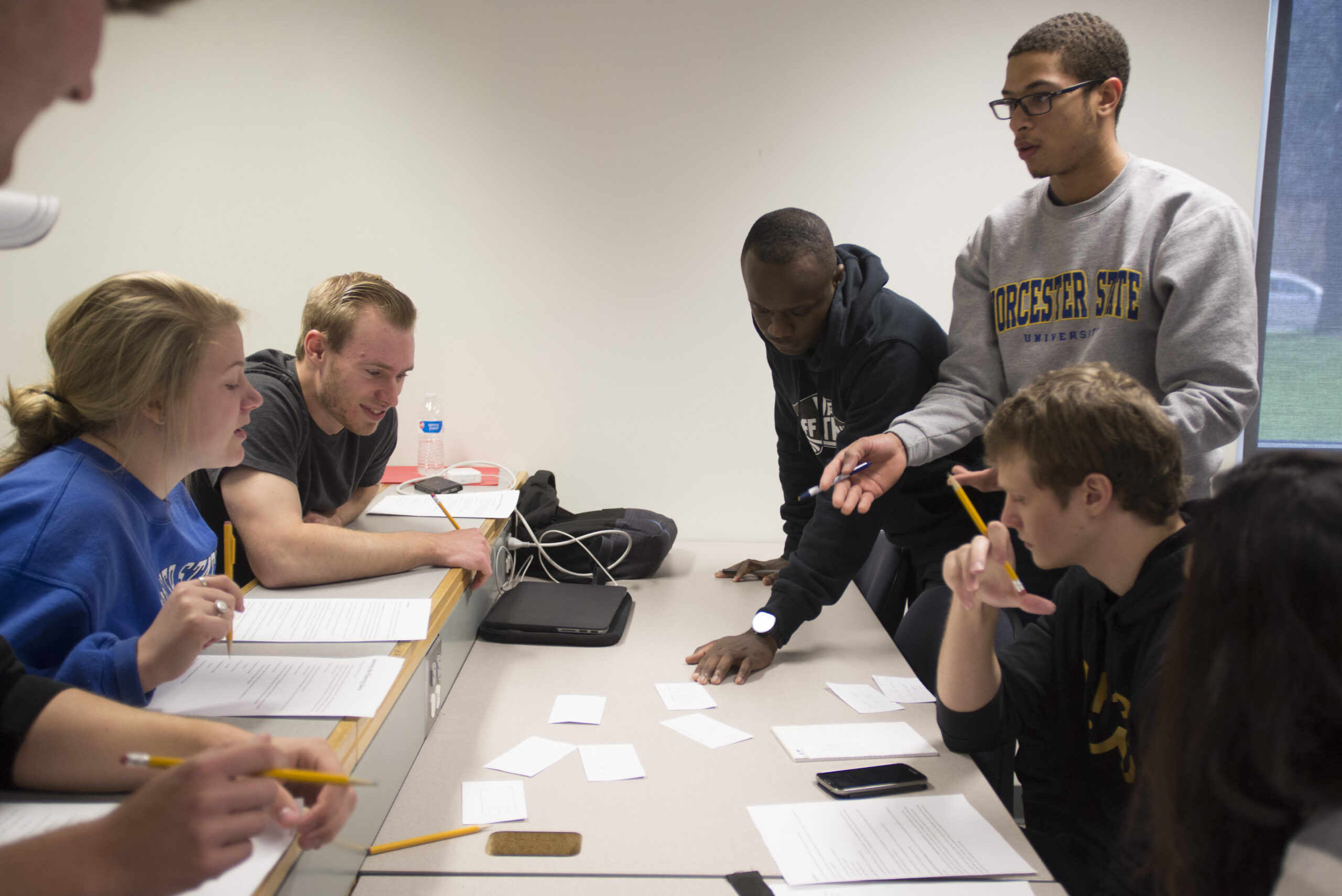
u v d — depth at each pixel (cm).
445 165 251
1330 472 61
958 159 249
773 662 156
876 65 246
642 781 113
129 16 49
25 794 77
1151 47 242
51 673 90
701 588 200
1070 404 100
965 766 117
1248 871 65
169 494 122
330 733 90
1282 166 249
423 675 121
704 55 247
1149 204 152
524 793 109
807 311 153
